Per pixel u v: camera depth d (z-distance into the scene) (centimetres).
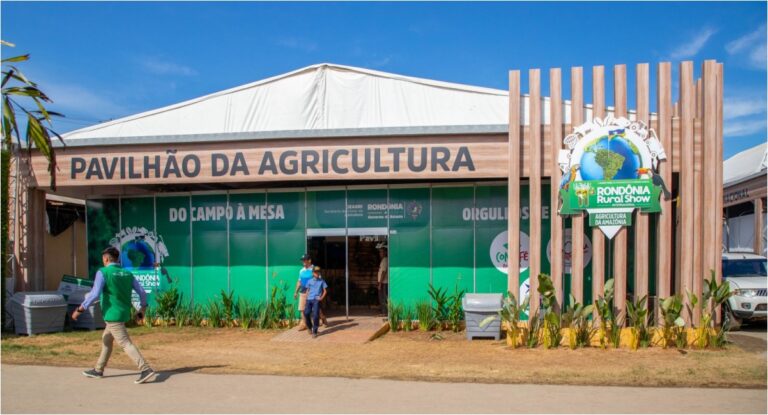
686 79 1270
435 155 1377
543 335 1226
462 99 1549
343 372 946
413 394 805
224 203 1642
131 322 1584
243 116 1612
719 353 1119
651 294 1434
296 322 1548
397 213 1570
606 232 1271
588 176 1280
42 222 1574
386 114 1573
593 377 905
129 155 1488
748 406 745
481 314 1299
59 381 879
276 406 750
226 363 1045
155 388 839
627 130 1269
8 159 1482
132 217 1695
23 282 1538
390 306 1485
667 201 1268
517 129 1323
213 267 1644
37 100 1374
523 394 804
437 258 1552
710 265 1251
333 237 1639
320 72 1597
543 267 1502
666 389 830
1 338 1373
